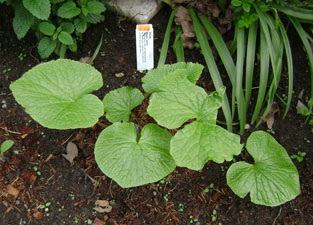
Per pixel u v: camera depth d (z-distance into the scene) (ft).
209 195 1.54
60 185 1.54
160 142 1.29
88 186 1.54
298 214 1.51
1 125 1.65
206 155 1.16
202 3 1.86
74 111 1.22
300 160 1.63
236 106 1.75
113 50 1.86
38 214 1.47
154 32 1.90
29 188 1.52
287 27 1.90
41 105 1.21
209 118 1.22
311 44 1.89
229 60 1.70
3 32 1.89
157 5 1.89
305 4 1.80
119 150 1.25
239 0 1.71
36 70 1.29
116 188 1.54
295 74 1.86
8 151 1.59
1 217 1.46
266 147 1.42
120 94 1.47
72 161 1.58
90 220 1.47
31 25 1.71
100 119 1.68
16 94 1.22
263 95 1.64
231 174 1.38
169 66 1.44
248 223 1.49
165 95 1.24
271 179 1.34
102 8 1.62
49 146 1.62
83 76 1.32
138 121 1.65
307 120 1.74
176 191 1.55
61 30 1.67
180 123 1.20
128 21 1.91
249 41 1.68
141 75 1.80
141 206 1.51
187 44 1.84
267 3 1.78
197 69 1.38
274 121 1.74
